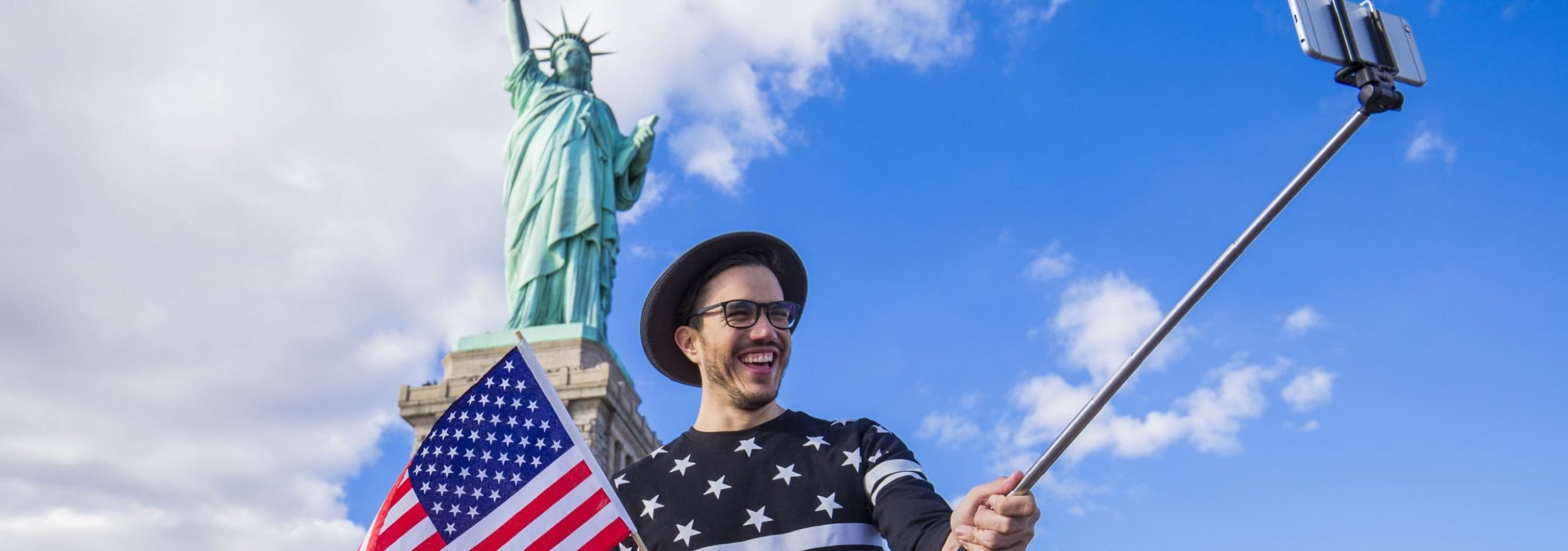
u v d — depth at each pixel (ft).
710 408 27.48
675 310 28.63
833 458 25.49
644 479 27.09
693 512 25.61
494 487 29.45
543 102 272.51
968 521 20.33
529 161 266.36
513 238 260.62
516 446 29.91
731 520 25.14
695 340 28.17
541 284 253.03
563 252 254.88
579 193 259.39
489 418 30.58
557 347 245.04
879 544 24.70
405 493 30.01
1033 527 19.97
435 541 29.09
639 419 262.06
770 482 25.45
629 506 26.73
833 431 26.25
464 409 30.89
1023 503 19.62
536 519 28.43
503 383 31.01
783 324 27.12
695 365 29.53
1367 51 19.57
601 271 261.03
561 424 29.91
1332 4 20.02
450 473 30.04
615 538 26.99
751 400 26.55
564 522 28.04
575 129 266.16
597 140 267.59
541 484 29.01
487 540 28.76
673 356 29.22
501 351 247.70
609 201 265.95
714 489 25.77
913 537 22.53
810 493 25.02
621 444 248.93
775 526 24.80
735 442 26.53
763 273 27.43
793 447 25.96
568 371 238.27
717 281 27.53
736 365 26.78
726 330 26.73
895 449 25.31
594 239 257.14
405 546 29.19
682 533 25.39
